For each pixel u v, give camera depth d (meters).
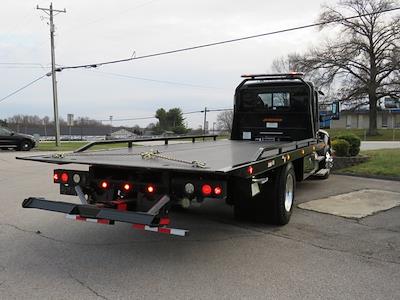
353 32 49.81
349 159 13.19
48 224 6.57
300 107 9.25
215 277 4.43
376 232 6.18
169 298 3.92
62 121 82.62
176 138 8.95
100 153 6.61
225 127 70.88
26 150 26.97
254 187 5.46
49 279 4.38
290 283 4.27
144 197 5.17
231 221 6.77
